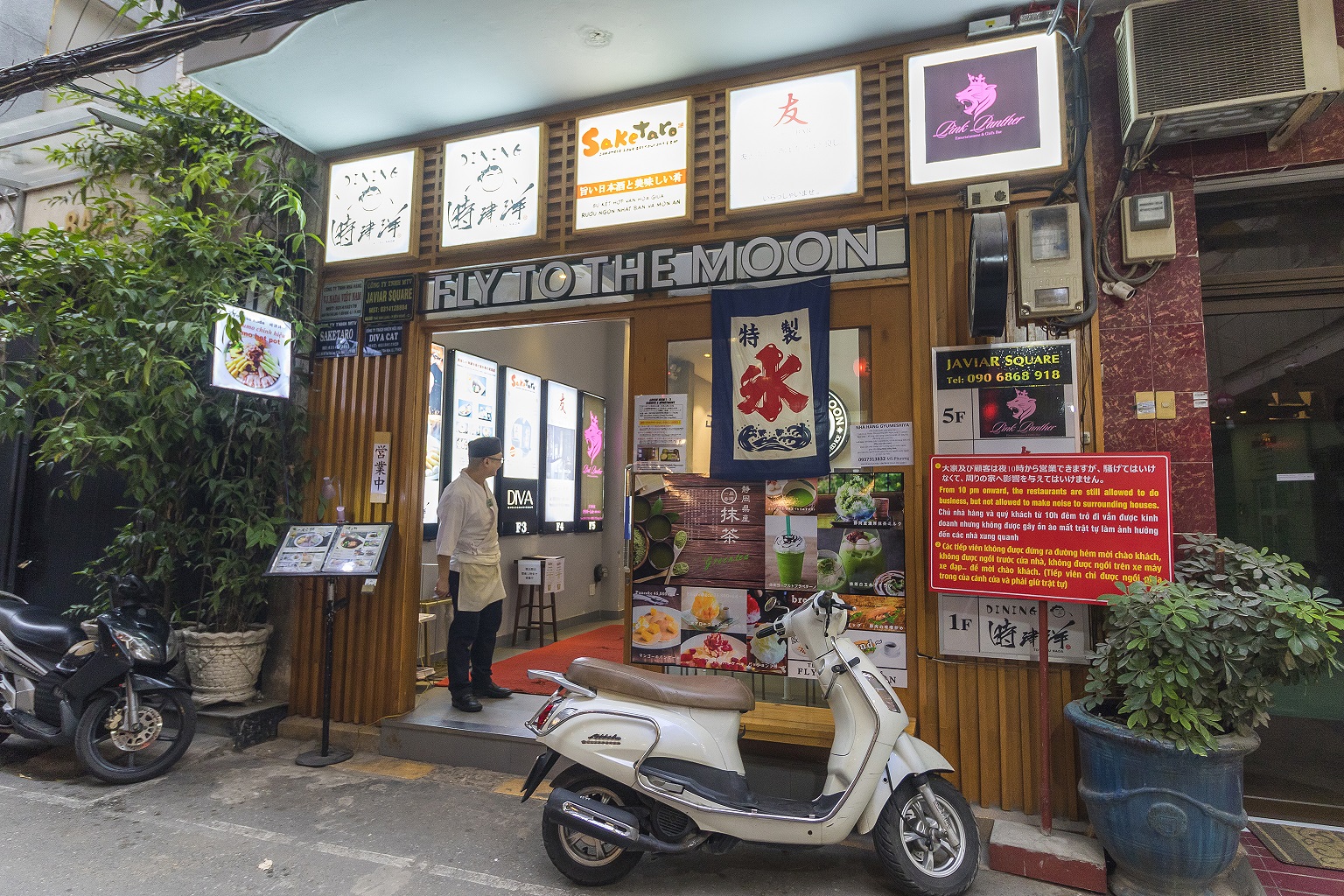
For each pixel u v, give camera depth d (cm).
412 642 457
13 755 425
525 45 385
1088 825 317
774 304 382
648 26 370
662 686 298
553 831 288
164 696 405
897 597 357
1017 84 353
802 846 282
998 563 316
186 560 483
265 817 345
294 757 424
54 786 380
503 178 446
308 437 482
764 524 381
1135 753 274
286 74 412
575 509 808
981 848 321
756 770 356
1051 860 292
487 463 483
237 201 502
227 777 393
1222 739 265
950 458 326
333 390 480
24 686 396
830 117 383
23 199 598
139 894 277
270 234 504
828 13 358
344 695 455
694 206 405
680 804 279
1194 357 335
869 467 365
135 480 447
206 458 455
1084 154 342
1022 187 356
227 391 443
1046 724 310
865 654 358
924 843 288
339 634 459
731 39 379
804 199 383
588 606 835
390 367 466
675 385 404
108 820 340
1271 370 356
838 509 369
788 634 314
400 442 456
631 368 413
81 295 442
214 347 408
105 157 526
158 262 444
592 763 286
